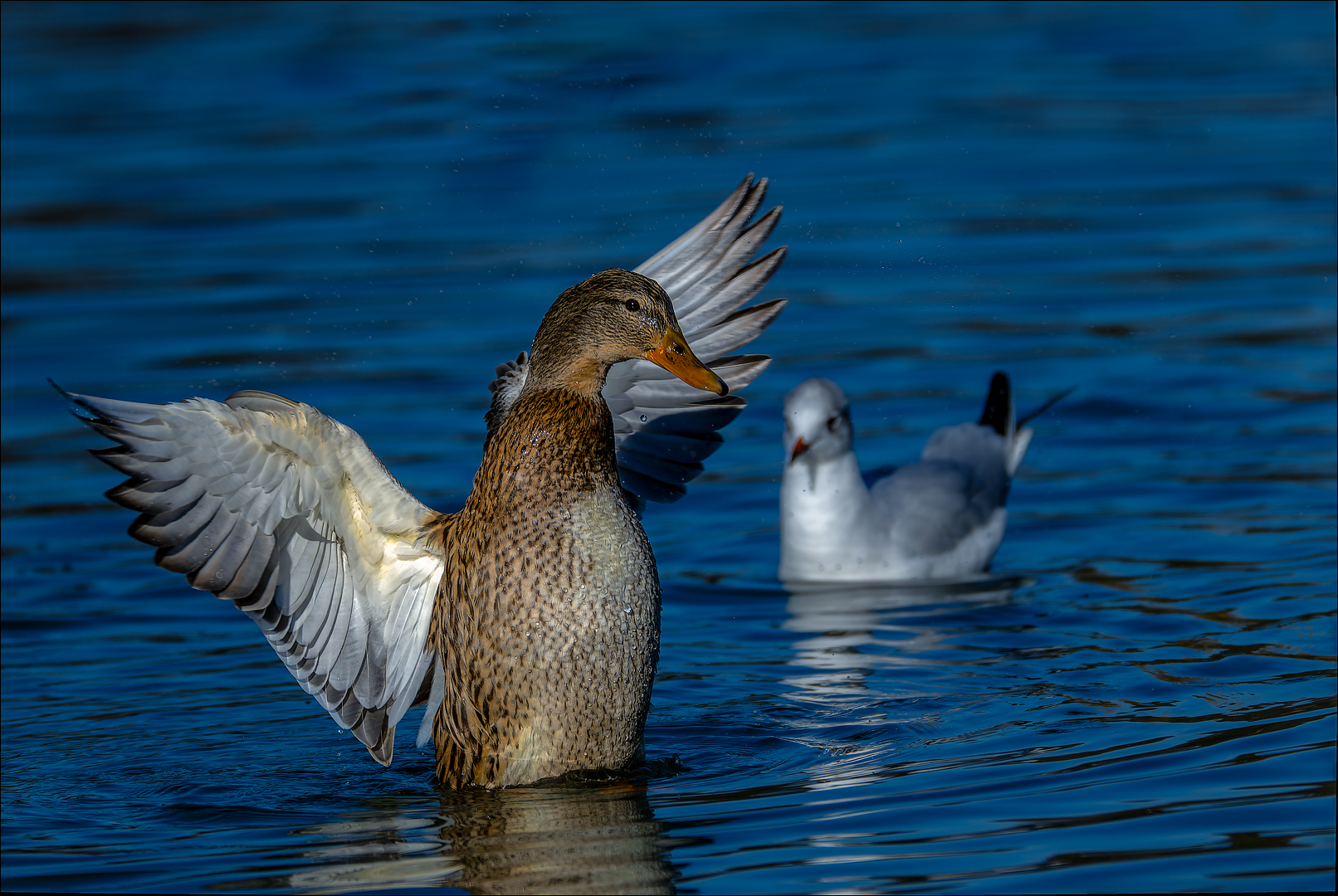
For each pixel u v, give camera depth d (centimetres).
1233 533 1330
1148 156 2550
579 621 834
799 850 731
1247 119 2747
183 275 2108
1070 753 855
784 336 1900
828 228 2227
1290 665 1005
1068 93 2925
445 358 1802
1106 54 3212
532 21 3416
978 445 1424
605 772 866
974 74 3064
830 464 1326
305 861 755
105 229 2309
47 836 803
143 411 763
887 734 923
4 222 2341
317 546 855
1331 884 658
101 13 3688
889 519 1328
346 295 2017
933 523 1323
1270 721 887
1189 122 2738
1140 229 2223
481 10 3531
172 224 2325
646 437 1019
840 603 1255
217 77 3122
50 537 1397
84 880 735
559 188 2395
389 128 2766
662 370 1004
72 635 1182
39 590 1277
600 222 2234
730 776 861
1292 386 1691
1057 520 1405
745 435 1667
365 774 912
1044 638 1120
